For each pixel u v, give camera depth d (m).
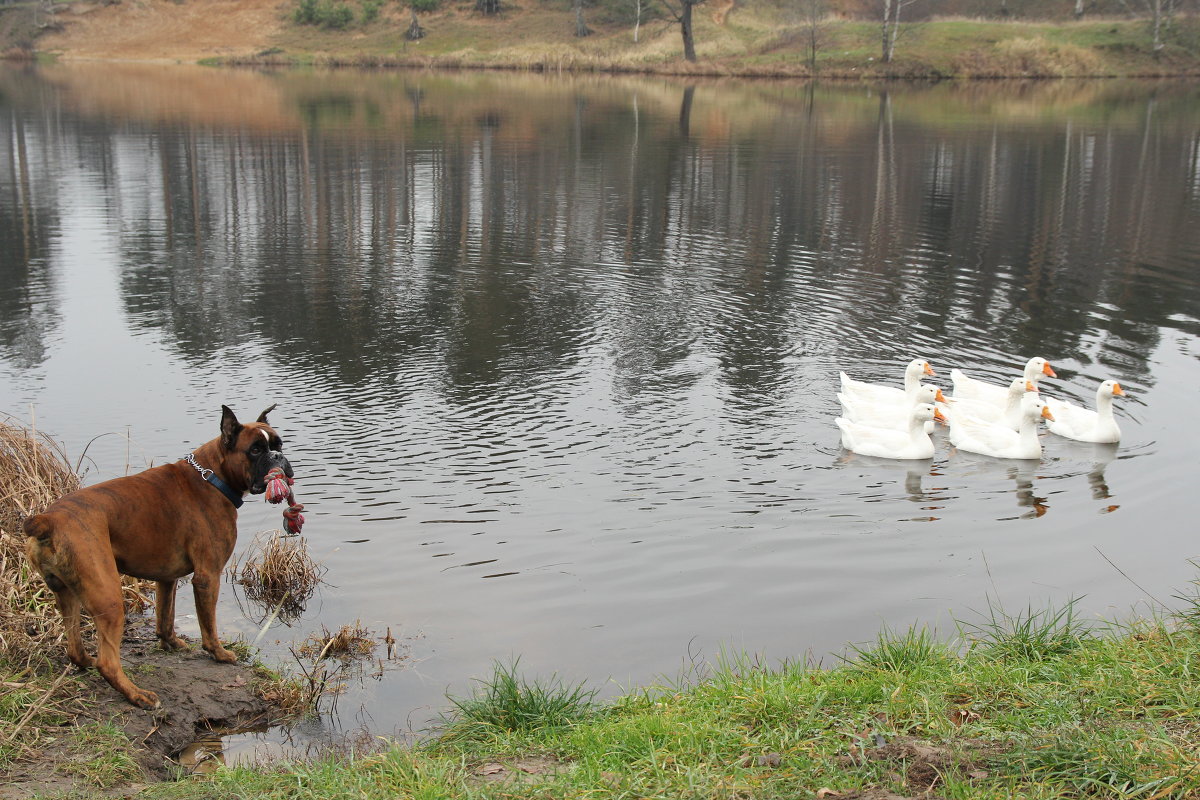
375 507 10.80
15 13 90.88
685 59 75.25
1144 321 18.23
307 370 15.24
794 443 12.96
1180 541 10.23
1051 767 5.11
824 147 39.66
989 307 19.08
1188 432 13.35
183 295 19.39
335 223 26.25
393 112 50.62
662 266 22.12
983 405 14.02
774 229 25.92
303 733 6.84
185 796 5.51
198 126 44.78
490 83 67.50
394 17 89.12
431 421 13.31
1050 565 9.70
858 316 18.47
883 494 11.53
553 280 20.88
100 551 6.46
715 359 16.08
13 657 6.87
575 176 33.06
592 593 9.10
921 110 52.66
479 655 8.02
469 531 10.30
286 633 8.32
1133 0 79.69
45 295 19.30
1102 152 38.84
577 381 14.96
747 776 5.30
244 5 92.75
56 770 5.80
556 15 87.00
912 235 25.22
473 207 28.31
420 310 18.61
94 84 64.44
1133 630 7.37
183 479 7.14
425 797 5.25
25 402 13.71
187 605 8.69
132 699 6.64
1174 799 4.79
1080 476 12.13
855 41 75.62
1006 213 27.91
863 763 5.27
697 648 8.15
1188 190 31.25
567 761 5.92
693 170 34.34
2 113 48.69
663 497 11.22
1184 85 65.56
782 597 9.05
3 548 7.75
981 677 6.51
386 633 8.34
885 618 8.67
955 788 4.93
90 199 28.89
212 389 14.35
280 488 6.95
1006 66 69.75
